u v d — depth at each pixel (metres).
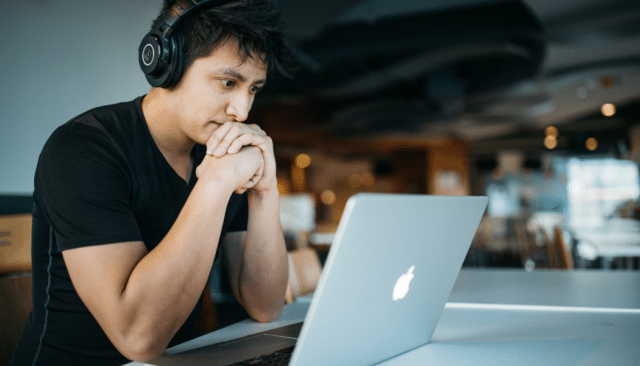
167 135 0.98
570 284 1.49
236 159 0.87
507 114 11.99
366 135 15.49
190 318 1.04
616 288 1.40
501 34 6.69
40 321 0.90
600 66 7.46
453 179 17.50
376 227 0.55
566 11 5.43
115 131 0.92
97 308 0.76
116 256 0.78
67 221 0.79
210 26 0.82
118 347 0.76
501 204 19.45
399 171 18.16
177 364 0.69
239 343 0.81
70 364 0.88
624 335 0.86
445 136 15.89
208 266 0.81
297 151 19.70
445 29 6.95
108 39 2.31
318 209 23.58
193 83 0.86
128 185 0.92
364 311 0.61
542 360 0.71
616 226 4.95
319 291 0.53
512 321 0.99
